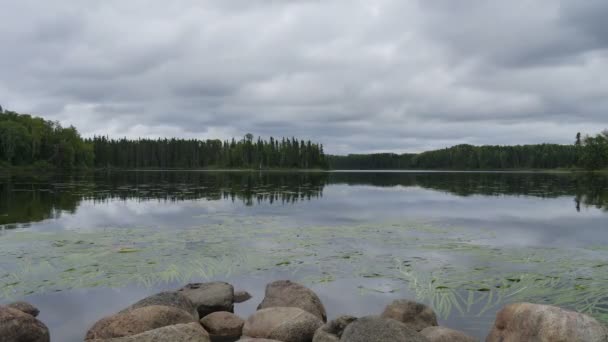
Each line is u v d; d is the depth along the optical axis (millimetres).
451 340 5148
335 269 9141
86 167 109562
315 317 5973
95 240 12117
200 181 52594
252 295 7586
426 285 7984
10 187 35000
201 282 8047
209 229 14289
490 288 7777
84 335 5785
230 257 10156
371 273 8805
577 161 115188
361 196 30047
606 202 25359
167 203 23203
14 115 106875
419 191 36031
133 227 14641
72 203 22609
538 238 13133
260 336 5625
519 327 5113
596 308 6641
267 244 11781
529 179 63844
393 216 18438
